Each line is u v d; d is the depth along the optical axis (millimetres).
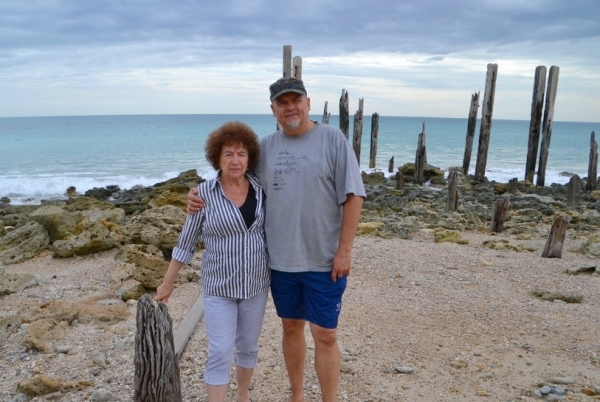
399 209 15195
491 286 6867
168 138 53219
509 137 63375
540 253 9188
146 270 6602
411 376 4434
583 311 6000
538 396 4098
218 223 3357
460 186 21859
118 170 30188
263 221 3488
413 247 8945
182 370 4461
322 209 3389
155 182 25859
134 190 20922
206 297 3471
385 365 4617
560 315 5852
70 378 4453
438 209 15453
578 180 16609
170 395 3268
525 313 5891
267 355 4730
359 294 6438
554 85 22422
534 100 22766
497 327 5492
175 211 8828
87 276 7340
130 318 5715
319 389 4168
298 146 3430
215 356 3385
